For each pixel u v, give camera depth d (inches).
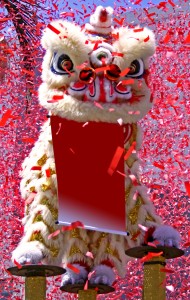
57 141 167.6
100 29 174.4
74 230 167.0
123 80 168.4
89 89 165.9
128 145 171.0
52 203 167.5
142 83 171.8
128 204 168.4
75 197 165.3
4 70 256.2
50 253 164.7
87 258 167.3
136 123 173.2
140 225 165.9
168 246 162.6
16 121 252.7
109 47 170.2
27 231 166.9
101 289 167.0
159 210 236.1
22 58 255.0
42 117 252.4
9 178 246.1
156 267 162.2
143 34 172.9
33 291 159.8
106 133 167.6
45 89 170.7
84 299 165.6
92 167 166.9
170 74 246.8
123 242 169.9
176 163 243.0
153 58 249.0
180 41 249.3
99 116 166.1
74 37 167.8
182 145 242.2
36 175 170.4
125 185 169.0
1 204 244.2
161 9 258.5
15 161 249.0
